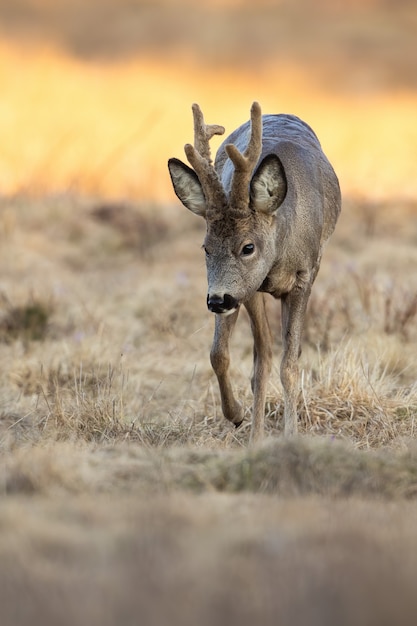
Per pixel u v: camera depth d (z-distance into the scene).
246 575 10.80
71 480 14.35
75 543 11.72
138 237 33.81
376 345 23.08
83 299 28.08
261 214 17.05
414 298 25.19
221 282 16.75
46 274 30.55
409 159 47.12
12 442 17.75
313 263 18.75
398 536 12.02
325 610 10.02
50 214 34.72
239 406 19.28
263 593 10.38
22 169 40.16
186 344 25.05
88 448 16.44
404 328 24.19
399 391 20.56
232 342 24.92
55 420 19.12
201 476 14.70
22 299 27.39
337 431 19.17
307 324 24.28
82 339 23.69
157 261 32.41
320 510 13.02
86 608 10.07
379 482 14.49
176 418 19.70
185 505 13.09
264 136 19.27
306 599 10.23
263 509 13.05
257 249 16.94
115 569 11.02
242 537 11.84
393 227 34.59
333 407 19.78
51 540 11.77
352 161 45.94
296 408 18.66
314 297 25.94
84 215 35.22
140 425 19.05
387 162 46.34
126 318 27.00
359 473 14.65
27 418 20.03
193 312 26.89
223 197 16.94
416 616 9.90
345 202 36.97
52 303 26.95
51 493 13.92
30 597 10.34
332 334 24.28
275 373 21.16
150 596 10.32
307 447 14.98
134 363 23.19
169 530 12.11
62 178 40.53
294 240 18.05
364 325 24.59
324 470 14.67
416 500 14.05
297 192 18.25
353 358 21.00
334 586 10.49
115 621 9.80
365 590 10.39
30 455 15.09
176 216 35.38
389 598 10.22
